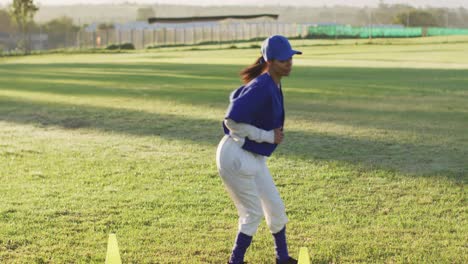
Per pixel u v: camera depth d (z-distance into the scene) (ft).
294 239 20.99
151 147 37.01
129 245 20.49
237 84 76.95
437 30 286.25
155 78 88.12
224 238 21.16
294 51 17.69
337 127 43.32
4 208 24.53
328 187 27.68
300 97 61.21
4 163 32.86
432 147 36.37
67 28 279.69
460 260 19.17
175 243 20.70
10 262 19.10
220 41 254.68
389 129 42.47
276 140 17.71
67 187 27.94
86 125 45.60
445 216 23.67
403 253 19.72
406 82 76.74
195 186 28.04
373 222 22.82
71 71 106.83
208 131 42.16
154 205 25.03
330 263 18.98
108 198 26.03
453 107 53.06
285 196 26.20
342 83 76.23
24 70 110.93
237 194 17.97
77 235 21.48
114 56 174.09
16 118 49.26
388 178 29.27
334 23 313.94
